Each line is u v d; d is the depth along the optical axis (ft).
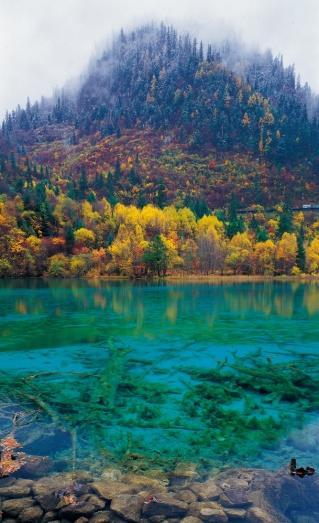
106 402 52.08
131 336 100.68
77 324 117.50
